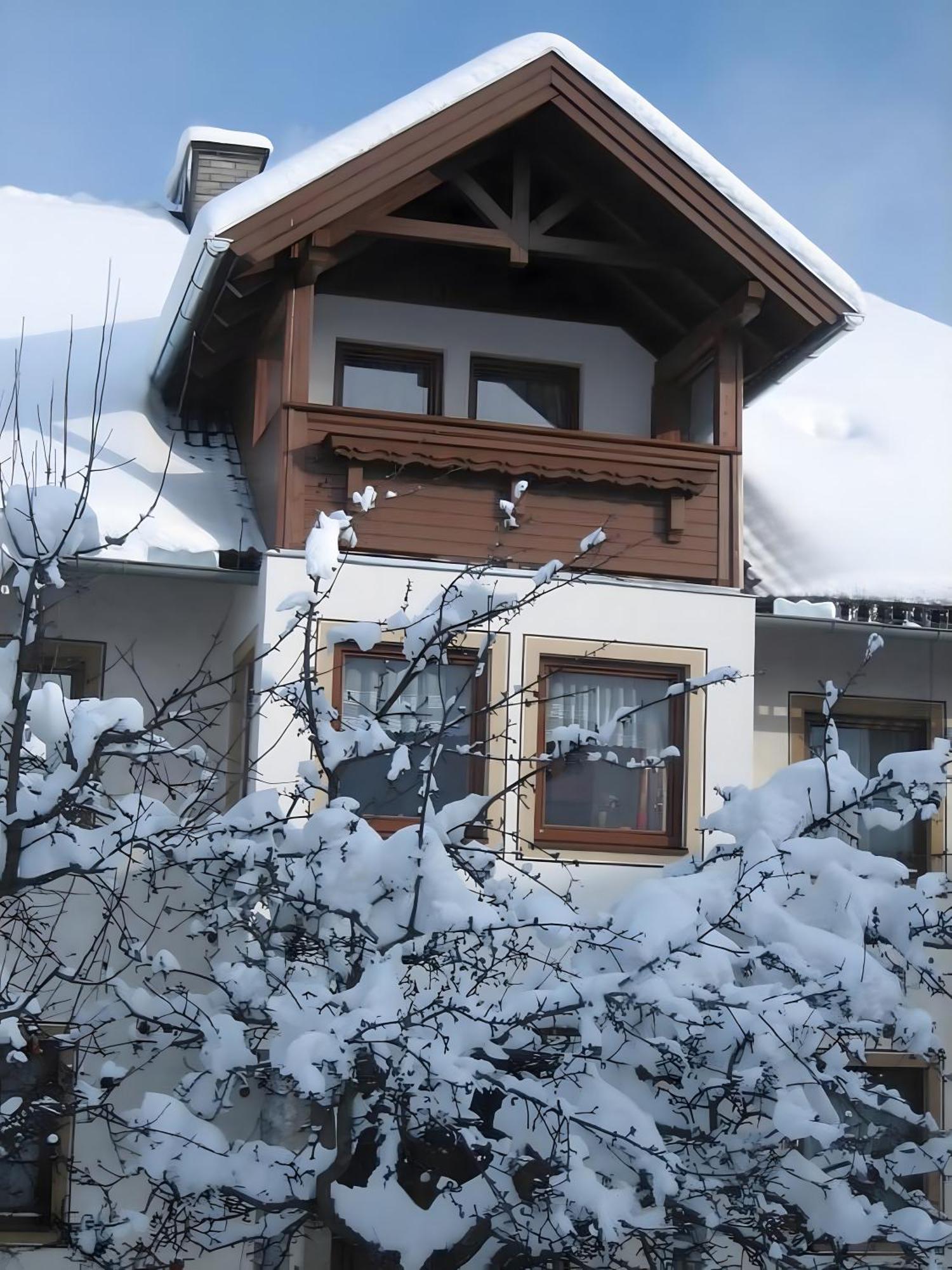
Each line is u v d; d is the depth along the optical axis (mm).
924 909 8500
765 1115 8375
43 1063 10992
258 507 12523
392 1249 7801
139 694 12391
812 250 12492
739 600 12406
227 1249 10750
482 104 12086
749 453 14570
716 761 12164
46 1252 10805
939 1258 8758
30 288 15383
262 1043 9445
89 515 7934
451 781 11734
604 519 12344
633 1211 7773
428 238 12242
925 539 13719
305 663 8312
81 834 7969
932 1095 12727
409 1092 7430
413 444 11891
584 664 12078
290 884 7855
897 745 13609
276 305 12352
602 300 13711
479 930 7719
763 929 8250
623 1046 8039
